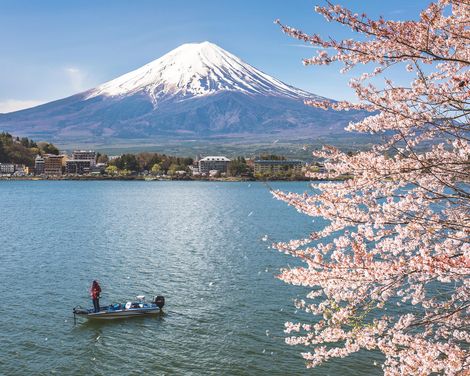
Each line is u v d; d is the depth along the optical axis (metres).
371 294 10.34
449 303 12.52
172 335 35.97
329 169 11.01
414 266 8.64
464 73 10.21
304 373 29.50
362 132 10.47
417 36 8.66
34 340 34.88
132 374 30.25
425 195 10.12
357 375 28.84
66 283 50.34
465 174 9.91
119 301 44.62
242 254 65.94
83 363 31.50
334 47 9.24
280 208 144.38
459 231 9.54
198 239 80.69
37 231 90.56
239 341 34.53
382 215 9.88
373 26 8.65
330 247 10.73
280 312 40.25
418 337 11.00
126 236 84.44
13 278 52.19
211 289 47.72
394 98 9.55
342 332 10.65
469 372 9.26
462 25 8.61
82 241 78.31
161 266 58.47
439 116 9.46
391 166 9.72
